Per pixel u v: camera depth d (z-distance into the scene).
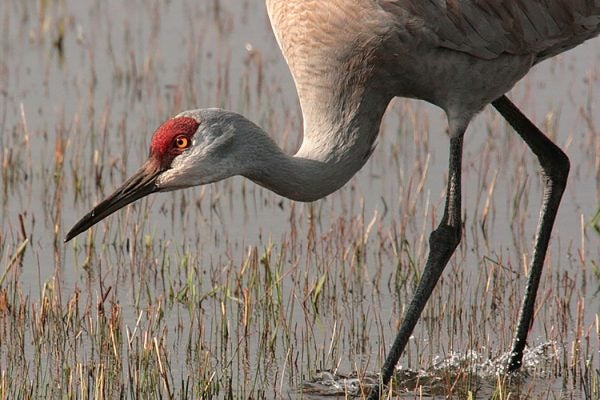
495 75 11.62
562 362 11.99
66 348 12.05
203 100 18.12
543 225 12.29
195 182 11.05
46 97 18.22
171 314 12.84
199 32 20.83
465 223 14.81
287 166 11.11
